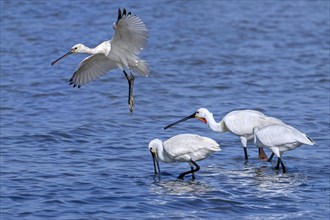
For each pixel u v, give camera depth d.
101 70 14.92
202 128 20.02
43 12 35.94
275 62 28.53
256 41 31.98
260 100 23.25
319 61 28.70
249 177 15.81
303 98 23.47
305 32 33.66
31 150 17.64
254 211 13.69
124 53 14.12
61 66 27.58
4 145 17.98
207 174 16.03
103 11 36.66
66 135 18.95
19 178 15.31
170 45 30.94
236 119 17.42
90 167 16.28
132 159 17.02
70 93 23.98
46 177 15.43
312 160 17.19
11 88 24.34
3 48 29.83
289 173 16.14
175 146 15.56
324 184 15.30
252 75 26.50
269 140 16.28
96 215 13.29
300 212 13.64
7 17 34.78
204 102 22.97
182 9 37.62
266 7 39.03
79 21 34.66
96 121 20.41
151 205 13.88
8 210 13.48
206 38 32.22
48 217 13.18
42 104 22.59
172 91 24.33
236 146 18.42
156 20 35.31
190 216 13.36
